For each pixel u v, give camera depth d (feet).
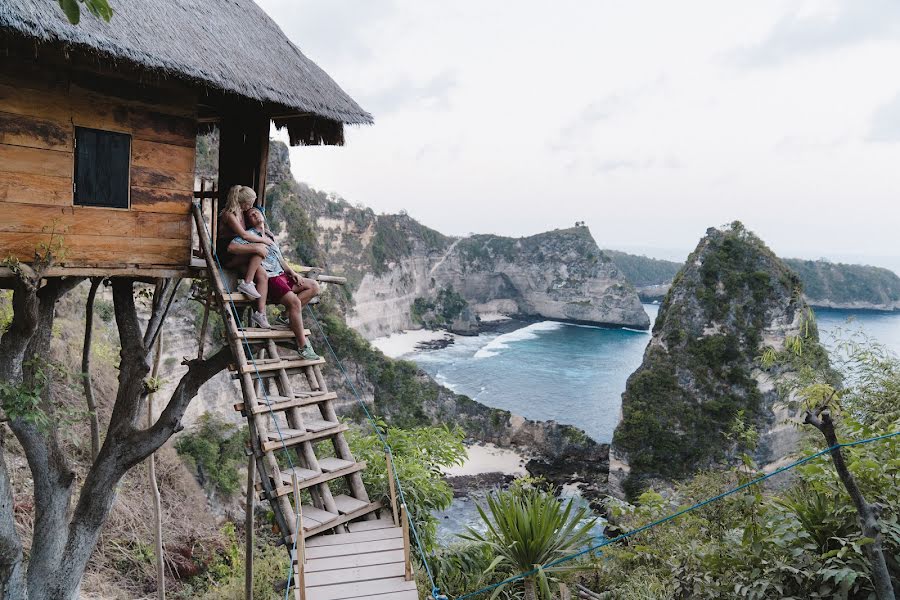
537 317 601.62
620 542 34.86
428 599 23.06
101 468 29.78
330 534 22.36
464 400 232.94
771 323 198.18
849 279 612.29
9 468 47.19
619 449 193.57
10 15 18.13
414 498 28.22
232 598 37.88
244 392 23.38
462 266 583.99
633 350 437.99
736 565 22.22
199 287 30.83
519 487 27.25
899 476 20.17
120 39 21.22
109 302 92.32
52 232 22.90
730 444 185.57
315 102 29.37
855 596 19.36
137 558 49.85
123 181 25.02
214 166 172.35
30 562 28.40
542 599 24.43
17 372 25.50
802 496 23.90
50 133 22.77
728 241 209.97
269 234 28.60
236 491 101.09
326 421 25.80
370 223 469.57
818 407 19.03
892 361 30.37
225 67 25.39
